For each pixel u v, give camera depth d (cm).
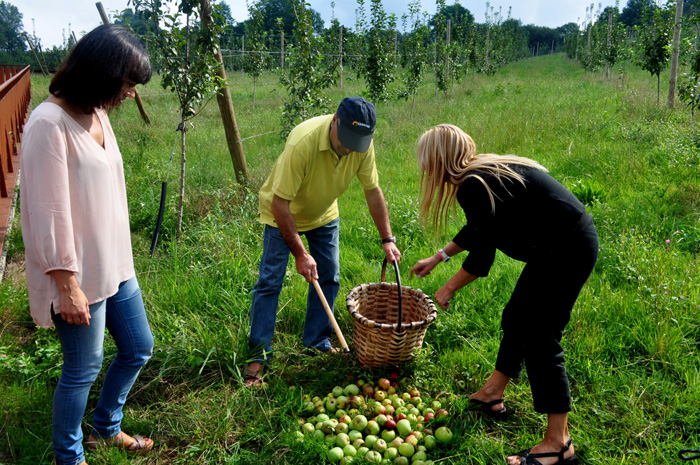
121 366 234
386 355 298
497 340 339
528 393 292
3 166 504
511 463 247
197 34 492
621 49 1864
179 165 740
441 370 312
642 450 251
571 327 345
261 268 318
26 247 193
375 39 1137
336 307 381
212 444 261
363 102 270
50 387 287
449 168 246
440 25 1870
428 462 243
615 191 603
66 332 205
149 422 273
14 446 248
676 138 755
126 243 224
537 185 229
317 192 300
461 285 270
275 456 254
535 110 1162
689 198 549
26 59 4012
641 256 407
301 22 792
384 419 266
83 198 195
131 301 228
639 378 298
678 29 1099
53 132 181
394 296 341
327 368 320
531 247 238
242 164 638
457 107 1349
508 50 3331
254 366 314
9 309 354
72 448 223
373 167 316
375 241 505
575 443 257
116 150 220
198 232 493
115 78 185
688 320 344
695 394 277
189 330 341
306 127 285
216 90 506
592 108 1155
